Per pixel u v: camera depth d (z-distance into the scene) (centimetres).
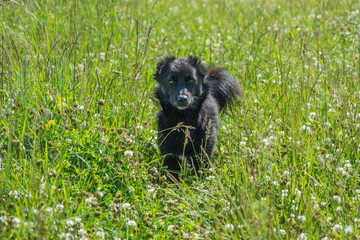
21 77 787
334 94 858
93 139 734
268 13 1567
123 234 572
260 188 618
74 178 663
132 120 834
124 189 669
